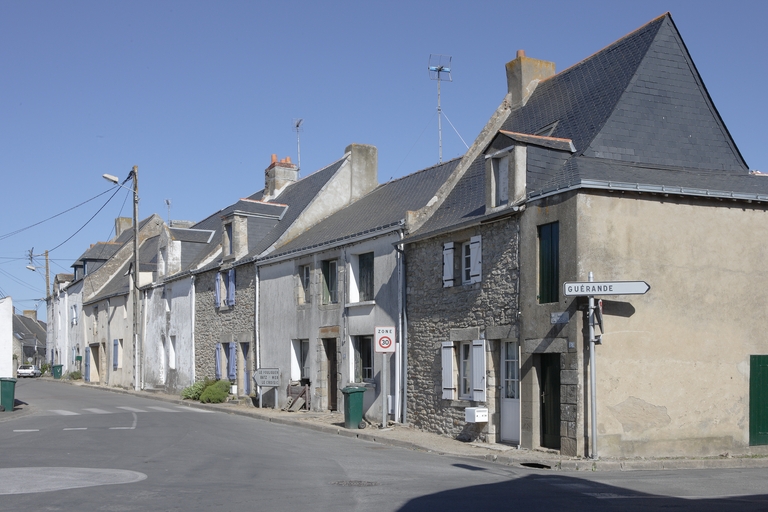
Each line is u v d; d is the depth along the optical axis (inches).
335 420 738.8
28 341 2837.1
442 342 626.8
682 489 371.2
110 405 949.8
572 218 499.5
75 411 849.5
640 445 494.9
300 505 310.0
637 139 577.6
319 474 405.4
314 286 834.8
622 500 333.7
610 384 492.4
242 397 985.5
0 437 571.2
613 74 631.8
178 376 1181.7
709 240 530.0
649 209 515.2
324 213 997.2
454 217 642.8
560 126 635.5
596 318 487.2
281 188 1203.9
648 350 504.1
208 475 390.3
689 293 519.8
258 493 338.0
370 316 736.3
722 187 538.6
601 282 471.8
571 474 432.5
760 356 536.4
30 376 2249.0
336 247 796.0
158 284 1261.1
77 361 1801.2
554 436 518.0
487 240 582.6
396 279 694.5
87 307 1738.4
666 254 516.4
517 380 549.3
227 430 644.1
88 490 336.8
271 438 594.9
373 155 1041.5
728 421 522.0
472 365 589.3
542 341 517.7
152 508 298.4
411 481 386.9
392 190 897.5
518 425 545.6
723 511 307.3
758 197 538.0
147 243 1711.4
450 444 566.9
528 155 554.9
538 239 531.5
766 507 319.0
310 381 839.7
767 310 543.2
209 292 1096.8
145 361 1328.7
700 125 604.7
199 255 1196.5
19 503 305.6
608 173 523.5
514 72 761.6
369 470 426.9
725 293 530.6
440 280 637.9
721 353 524.7
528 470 449.1
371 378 739.4
